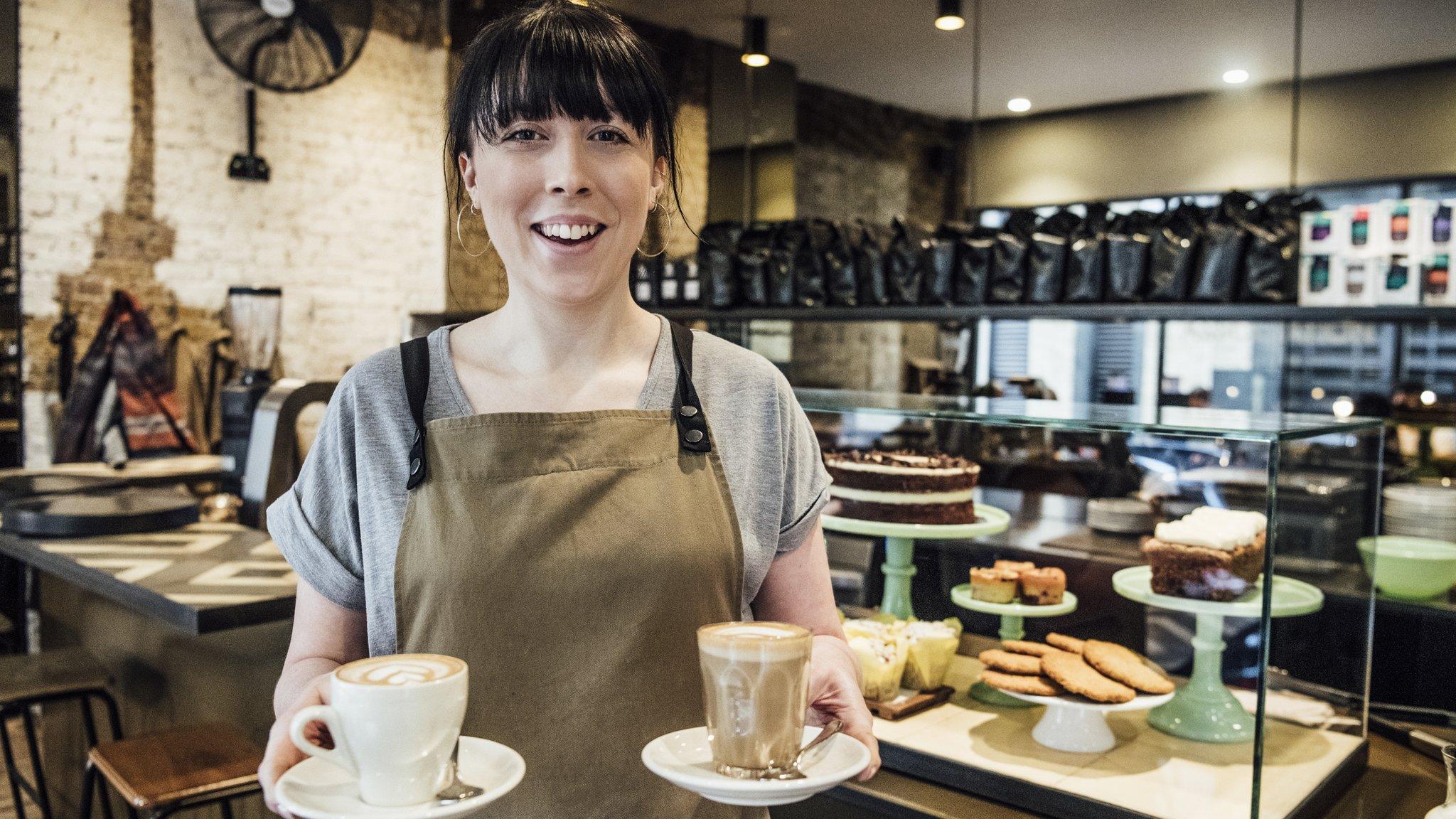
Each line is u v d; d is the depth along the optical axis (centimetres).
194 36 481
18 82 431
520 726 99
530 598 99
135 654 269
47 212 442
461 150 105
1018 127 444
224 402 328
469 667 99
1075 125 428
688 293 411
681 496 105
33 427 441
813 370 461
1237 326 383
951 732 169
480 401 106
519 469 101
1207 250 290
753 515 110
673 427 108
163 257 476
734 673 84
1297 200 293
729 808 108
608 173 98
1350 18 363
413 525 101
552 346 107
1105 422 164
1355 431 171
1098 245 309
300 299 522
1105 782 153
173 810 188
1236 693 148
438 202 575
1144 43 409
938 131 466
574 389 107
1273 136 381
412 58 562
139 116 466
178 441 456
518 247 101
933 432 184
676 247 540
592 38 97
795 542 115
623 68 98
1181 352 394
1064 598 165
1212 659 150
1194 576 152
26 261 437
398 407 106
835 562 190
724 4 499
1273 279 283
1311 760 158
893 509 181
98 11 452
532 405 106
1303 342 373
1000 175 450
